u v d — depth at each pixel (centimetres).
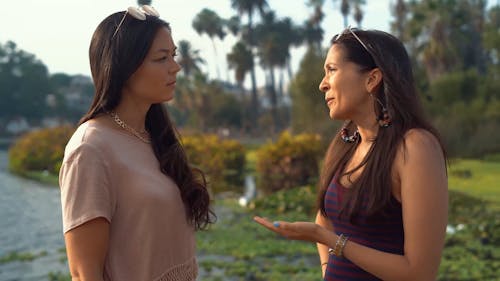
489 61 4500
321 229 181
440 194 170
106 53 178
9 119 8875
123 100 186
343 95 188
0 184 1934
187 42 5703
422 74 2606
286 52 5809
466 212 1006
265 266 679
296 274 641
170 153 194
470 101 2536
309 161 1675
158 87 182
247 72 5962
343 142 210
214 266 687
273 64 5756
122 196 173
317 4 5434
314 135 1761
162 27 182
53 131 2648
